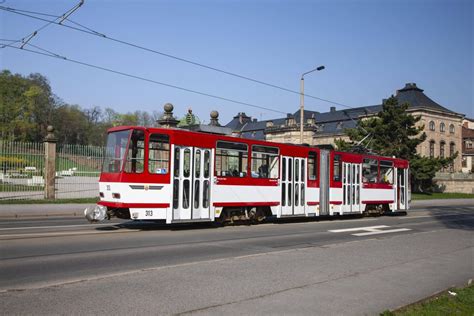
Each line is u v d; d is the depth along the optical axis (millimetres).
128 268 8852
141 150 14672
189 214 15492
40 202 25047
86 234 13359
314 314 6297
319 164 21250
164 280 7930
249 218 18062
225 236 14242
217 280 8070
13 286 7270
